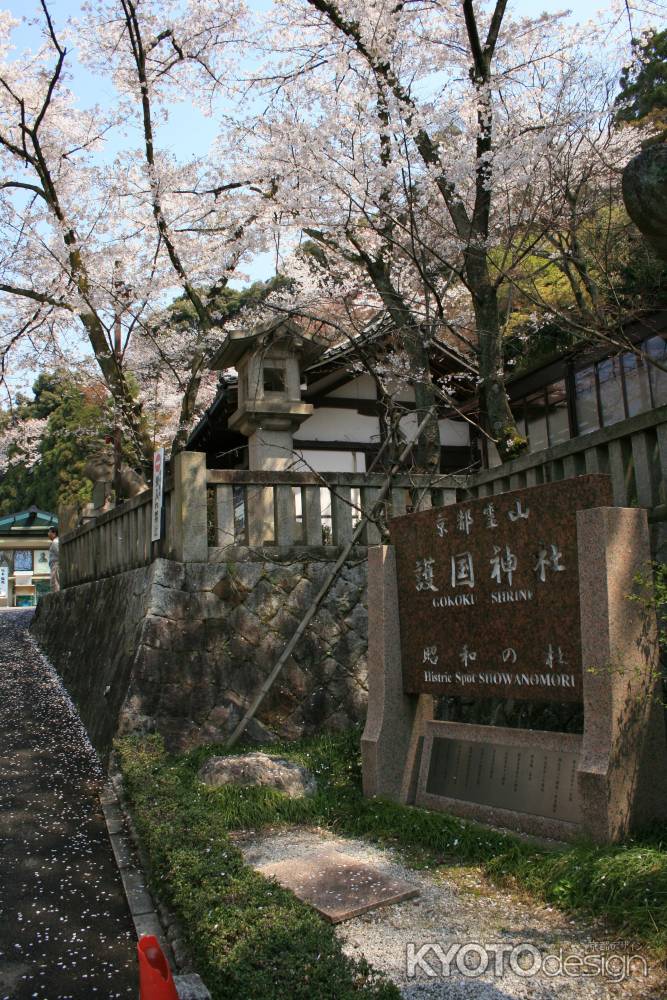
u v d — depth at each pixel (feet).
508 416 28.17
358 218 32.37
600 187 32.99
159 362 45.55
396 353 38.52
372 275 30.81
